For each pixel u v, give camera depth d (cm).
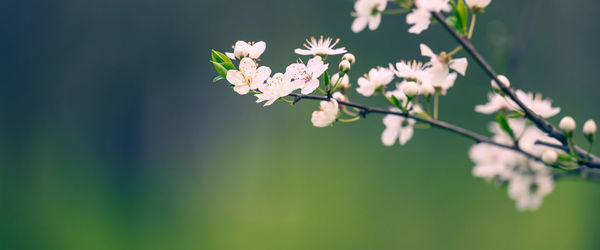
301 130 367
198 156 391
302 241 303
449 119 352
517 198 122
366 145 347
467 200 305
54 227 328
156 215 345
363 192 324
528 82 336
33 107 400
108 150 399
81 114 404
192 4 425
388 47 395
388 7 187
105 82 412
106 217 344
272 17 426
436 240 296
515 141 111
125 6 415
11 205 336
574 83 338
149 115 411
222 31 427
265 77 106
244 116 393
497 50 130
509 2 324
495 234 282
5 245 310
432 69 108
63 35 410
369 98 359
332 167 342
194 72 420
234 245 311
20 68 402
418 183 325
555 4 334
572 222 263
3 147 382
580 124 324
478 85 353
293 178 344
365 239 302
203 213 342
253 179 353
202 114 408
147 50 418
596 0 326
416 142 345
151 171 391
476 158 123
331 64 252
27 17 403
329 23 415
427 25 108
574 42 337
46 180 367
